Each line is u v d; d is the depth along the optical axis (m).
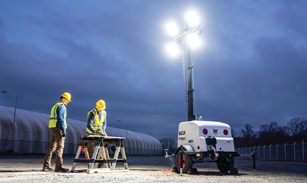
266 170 11.98
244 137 104.94
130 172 8.80
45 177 6.55
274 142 89.12
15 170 9.59
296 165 18.25
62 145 8.62
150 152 91.94
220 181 6.33
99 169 8.34
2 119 41.88
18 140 43.38
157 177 7.04
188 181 6.18
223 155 9.09
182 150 8.67
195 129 9.41
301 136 81.44
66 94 8.84
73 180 6.11
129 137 78.19
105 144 9.73
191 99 12.06
